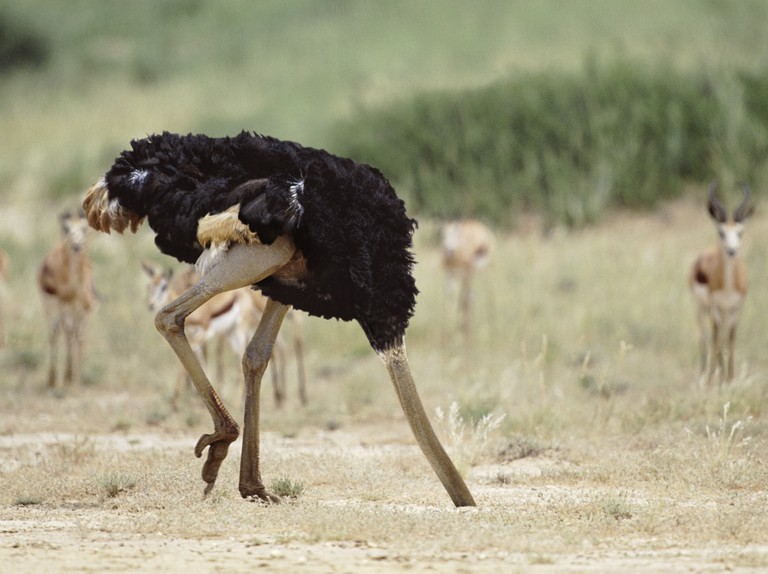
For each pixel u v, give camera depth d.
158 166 27.97
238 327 50.09
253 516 26.17
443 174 89.88
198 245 27.89
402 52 126.88
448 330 64.00
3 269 64.06
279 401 49.28
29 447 38.88
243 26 159.50
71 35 163.88
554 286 69.19
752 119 86.25
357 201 27.09
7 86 146.00
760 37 105.81
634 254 73.00
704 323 52.19
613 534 24.88
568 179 86.19
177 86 137.38
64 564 21.95
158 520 25.97
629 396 46.44
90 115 125.44
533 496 30.16
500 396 44.56
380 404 47.78
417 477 33.19
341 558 22.41
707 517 26.27
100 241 77.81
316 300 27.67
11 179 99.25
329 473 32.81
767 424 38.50
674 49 101.94
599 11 122.25
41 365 57.31
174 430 43.47
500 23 127.75
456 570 21.25
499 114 92.19
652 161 85.81
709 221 81.38
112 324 62.34
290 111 112.50
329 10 158.12
